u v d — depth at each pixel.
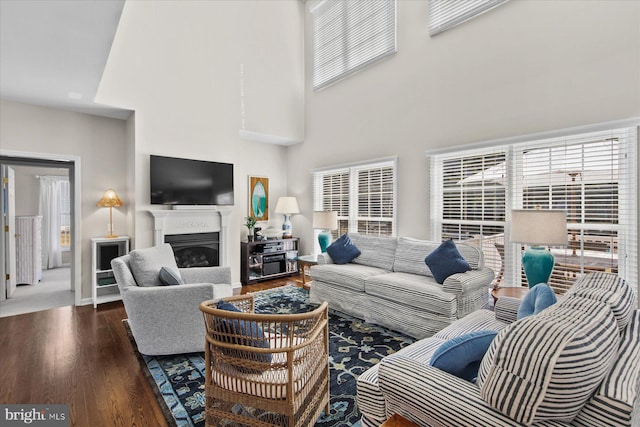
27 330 3.03
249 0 4.94
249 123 4.89
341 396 1.94
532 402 0.82
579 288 1.39
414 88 3.91
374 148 4.39
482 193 3.32
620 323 1.10
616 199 2.53
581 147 2.70
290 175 5.85
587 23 2.62
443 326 2.59
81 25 2.08
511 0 3.07
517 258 3.11
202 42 4.48
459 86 3.47
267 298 4.03
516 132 3.03
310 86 5.43
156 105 4.06
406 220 4.00
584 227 2.68
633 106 2.40
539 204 2.93
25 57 2.54
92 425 1.70
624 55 2.44
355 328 3.02
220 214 4.57
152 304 2.35
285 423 1.45
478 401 0.95
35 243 5.18
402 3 4.06
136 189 3.91
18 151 3.59
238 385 1.48
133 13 3.91
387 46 4.23
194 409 1.82
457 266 2.81
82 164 3.98
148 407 1.85
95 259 3.80
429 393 1.03
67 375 2.20
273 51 5.20
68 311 3.62
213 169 4.51
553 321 0.89
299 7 5.57
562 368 0.77
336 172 5.00
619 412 0.78
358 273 3.33
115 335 2.91
